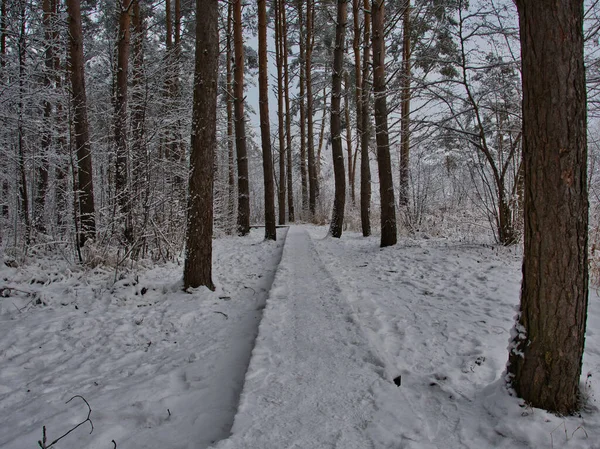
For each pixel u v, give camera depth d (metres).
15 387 3.46
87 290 6.04
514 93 8.35
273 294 5.66
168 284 6.42
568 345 2.53
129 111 8.26
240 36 13.50
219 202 14.71
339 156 13.71
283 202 21.64
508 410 2.62
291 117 25.92
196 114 6.21
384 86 9.92
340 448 2.28
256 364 3.41
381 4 9.93
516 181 8.32
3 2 7.56
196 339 4.57
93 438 2.60
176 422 2.85
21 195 8.47
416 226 11.66
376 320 4.63
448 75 9.77
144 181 7.83
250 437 2.38
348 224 16.86
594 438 2.31
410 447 2.26
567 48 2.40
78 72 8.01
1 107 7.52
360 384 3.05
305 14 21.27
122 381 3.52
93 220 7.95
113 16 13.24
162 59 9.36
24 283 6.10
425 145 9.70
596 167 8.16
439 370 3.37
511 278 5.89
